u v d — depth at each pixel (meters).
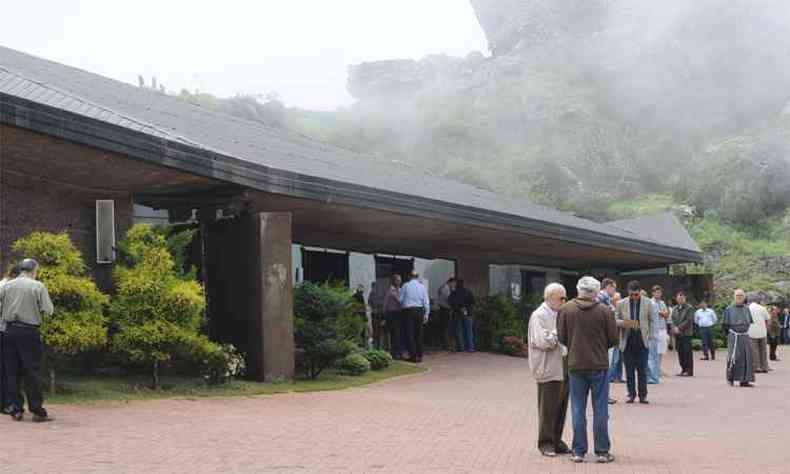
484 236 24.34
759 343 22.28
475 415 12.38
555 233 25.08
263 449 8.80
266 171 14.80
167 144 12.98
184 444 8.85
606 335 8.86
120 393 12.09
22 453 8.03
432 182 27.58
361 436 9.91
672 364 24.67
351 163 23.97
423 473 7.92
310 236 22.91
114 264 13.96
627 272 41.22
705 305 26.52
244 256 15.38
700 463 8.85
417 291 21.00
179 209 16.38
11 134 11.69
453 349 25.56
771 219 71.56
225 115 26.83
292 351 15.23
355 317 19.03
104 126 12.13
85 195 14.00
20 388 9.88
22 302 9.73
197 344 13.05
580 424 8.83
